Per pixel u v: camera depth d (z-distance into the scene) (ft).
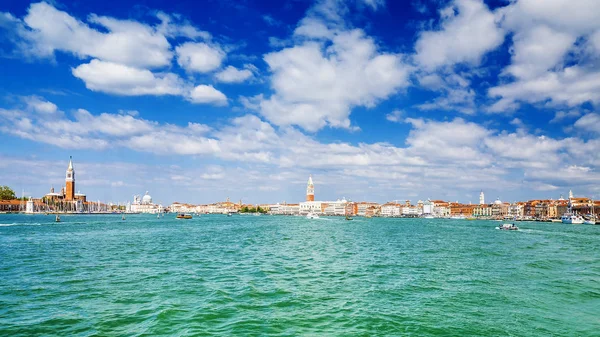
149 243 257.96
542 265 167.22
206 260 174.29
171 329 79.82
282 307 96.53
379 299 105.29
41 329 79.25
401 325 84.38
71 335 76.18
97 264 159.53
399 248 237.04
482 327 83.92
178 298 103.24
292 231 414.62
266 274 139.44
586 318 90.99
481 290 116.98
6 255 188.14
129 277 131.54
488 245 261.24
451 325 84.79
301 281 127.65
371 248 235.61
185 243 259.60
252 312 91.86
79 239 288.30
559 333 81.05
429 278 135.33
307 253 204.64
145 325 81.92
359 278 134.00
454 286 122.42
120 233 360.69
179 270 146.30
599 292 115.85
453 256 197.26
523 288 120.26
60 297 103.60
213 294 107.86
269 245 248.52
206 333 77.71
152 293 108.47
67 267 151.33
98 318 86.12
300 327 82.28
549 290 117.91
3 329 79.00
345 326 83.30
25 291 110.11
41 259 173.99
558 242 294.25
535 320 89.04
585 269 158.51
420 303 101.76
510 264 169.37
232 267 154.61
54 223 542.98
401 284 124.77
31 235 325.62
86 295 105.81
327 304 99.66
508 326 84.74
